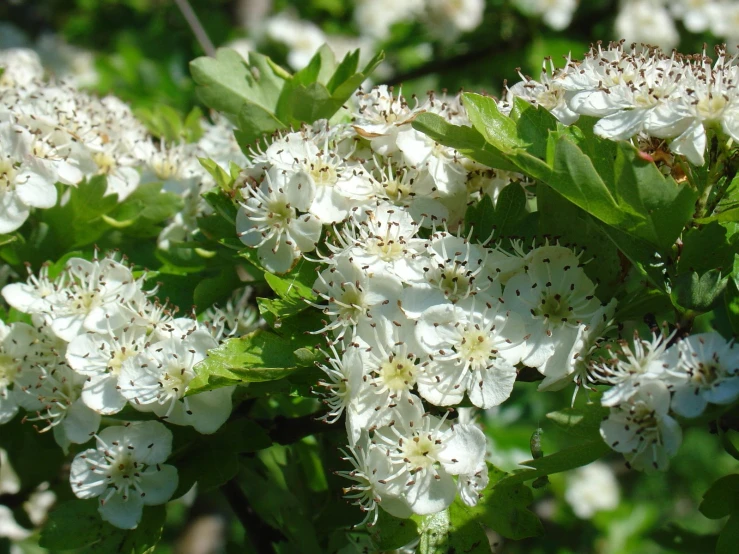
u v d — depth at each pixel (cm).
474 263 25
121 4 70
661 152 26
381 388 24
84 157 29
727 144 25
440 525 25
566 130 25
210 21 57
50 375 27
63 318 27
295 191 26
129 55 53
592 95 25
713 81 25
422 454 24
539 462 24
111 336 26
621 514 53
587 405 24
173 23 60
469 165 27
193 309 27
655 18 52
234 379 25
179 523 57
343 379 25
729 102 25
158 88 52
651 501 69
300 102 29
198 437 27
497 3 53
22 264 29
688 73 25
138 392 26
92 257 29
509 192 26
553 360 25
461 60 53
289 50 55
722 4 52
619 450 23
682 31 53
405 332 25
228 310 29
